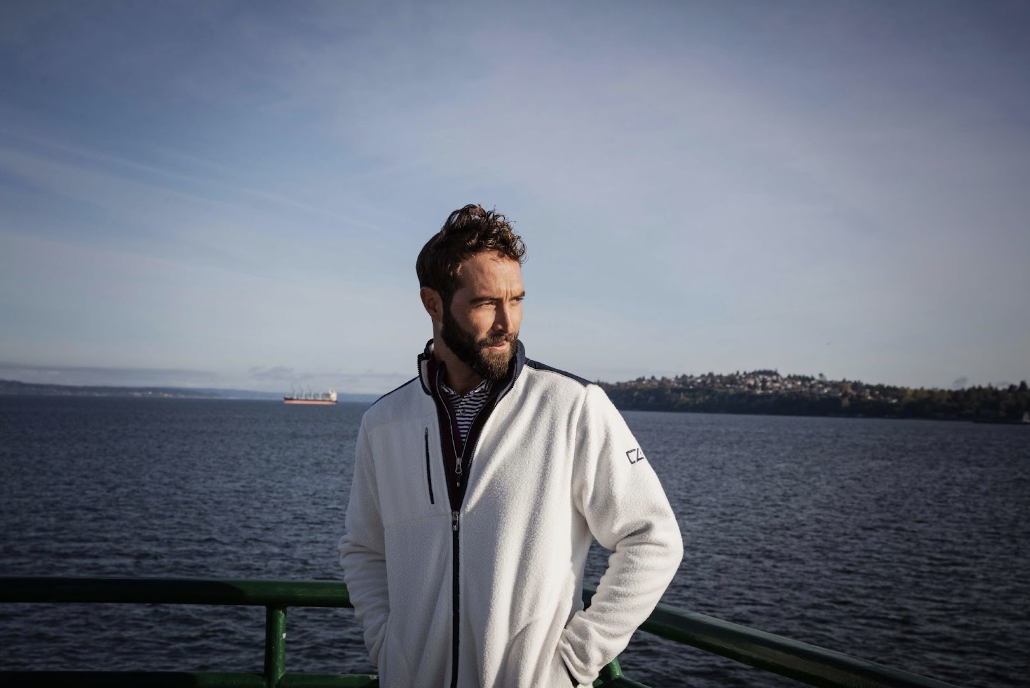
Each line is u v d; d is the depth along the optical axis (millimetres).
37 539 20344
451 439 1475
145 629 12359
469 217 1459
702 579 17531
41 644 11523
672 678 11117
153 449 55844
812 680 1229
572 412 1423
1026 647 13031
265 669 1765
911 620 14562
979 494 38969
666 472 46625
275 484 34656
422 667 1415
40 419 112250
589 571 17672
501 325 1433
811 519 28344
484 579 1363
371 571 1632
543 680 1340
